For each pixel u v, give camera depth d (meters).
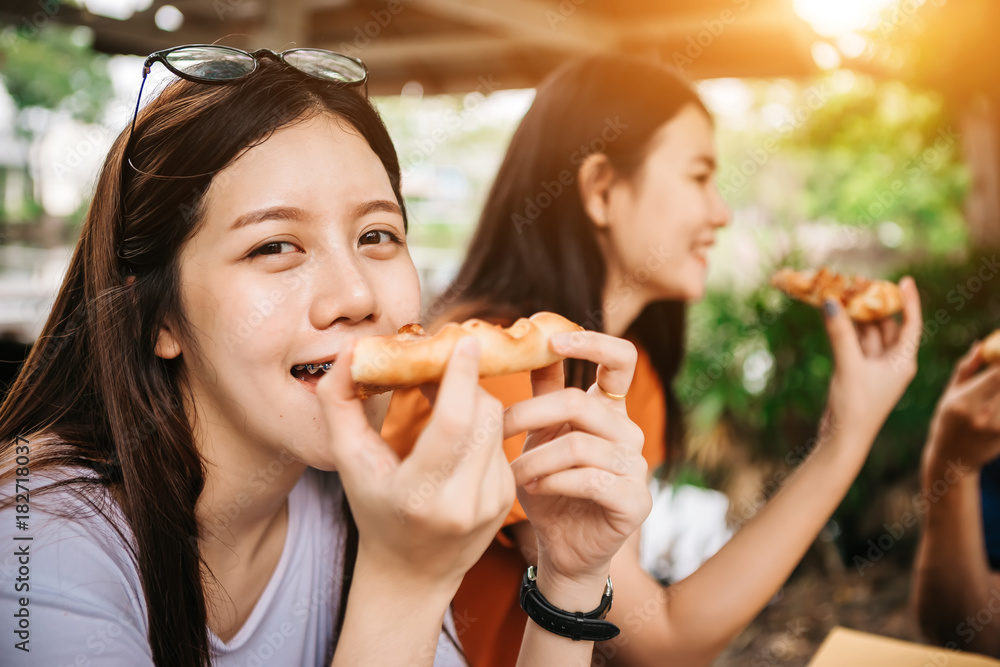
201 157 1.00
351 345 0.86
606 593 1.21
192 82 1.07
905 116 10.38
